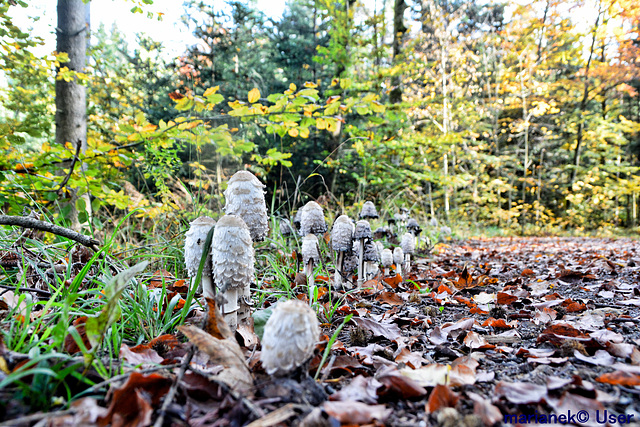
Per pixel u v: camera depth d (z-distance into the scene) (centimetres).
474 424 119
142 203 484
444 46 1730
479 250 899
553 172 2417
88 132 791
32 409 118
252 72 1353
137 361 159
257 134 1077
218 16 1270
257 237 232
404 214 724
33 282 260
